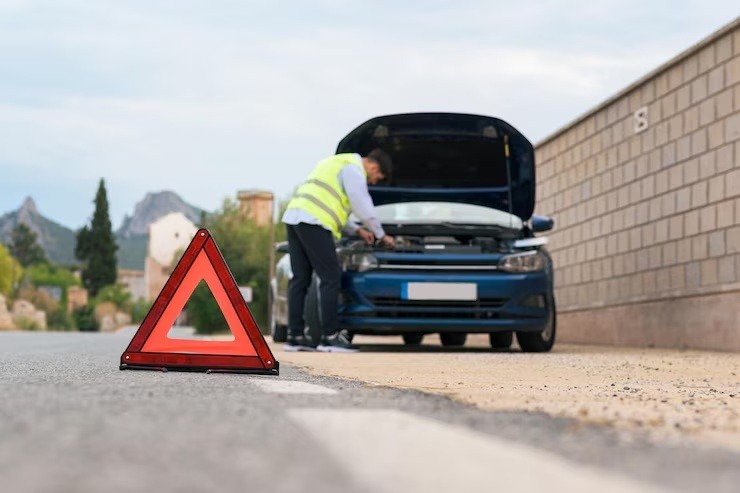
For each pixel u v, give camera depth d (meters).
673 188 11.36
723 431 2.73
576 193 14.11
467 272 9.16
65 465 1.88
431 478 1.80
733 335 10.02
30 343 12.30
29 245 164.12
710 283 10.55
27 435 2.28
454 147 10.08
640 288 12.16
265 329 39.25
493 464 1.97
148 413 2.79
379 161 9.28
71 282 121.50
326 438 2.29
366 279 9.08
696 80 10.83
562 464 2.00
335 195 9.00
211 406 3.03
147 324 5.02
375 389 3.97
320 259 8.98
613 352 9.70
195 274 5.03
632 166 12.37
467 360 7.45
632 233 12.38
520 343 9.74
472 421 2.77
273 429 2.45
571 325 14.32
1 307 55.41
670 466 2.06
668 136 11.47
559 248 14.77
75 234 123.81
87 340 14.27
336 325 9.08
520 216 9.97
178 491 1.63
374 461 1.97
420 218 9.80
